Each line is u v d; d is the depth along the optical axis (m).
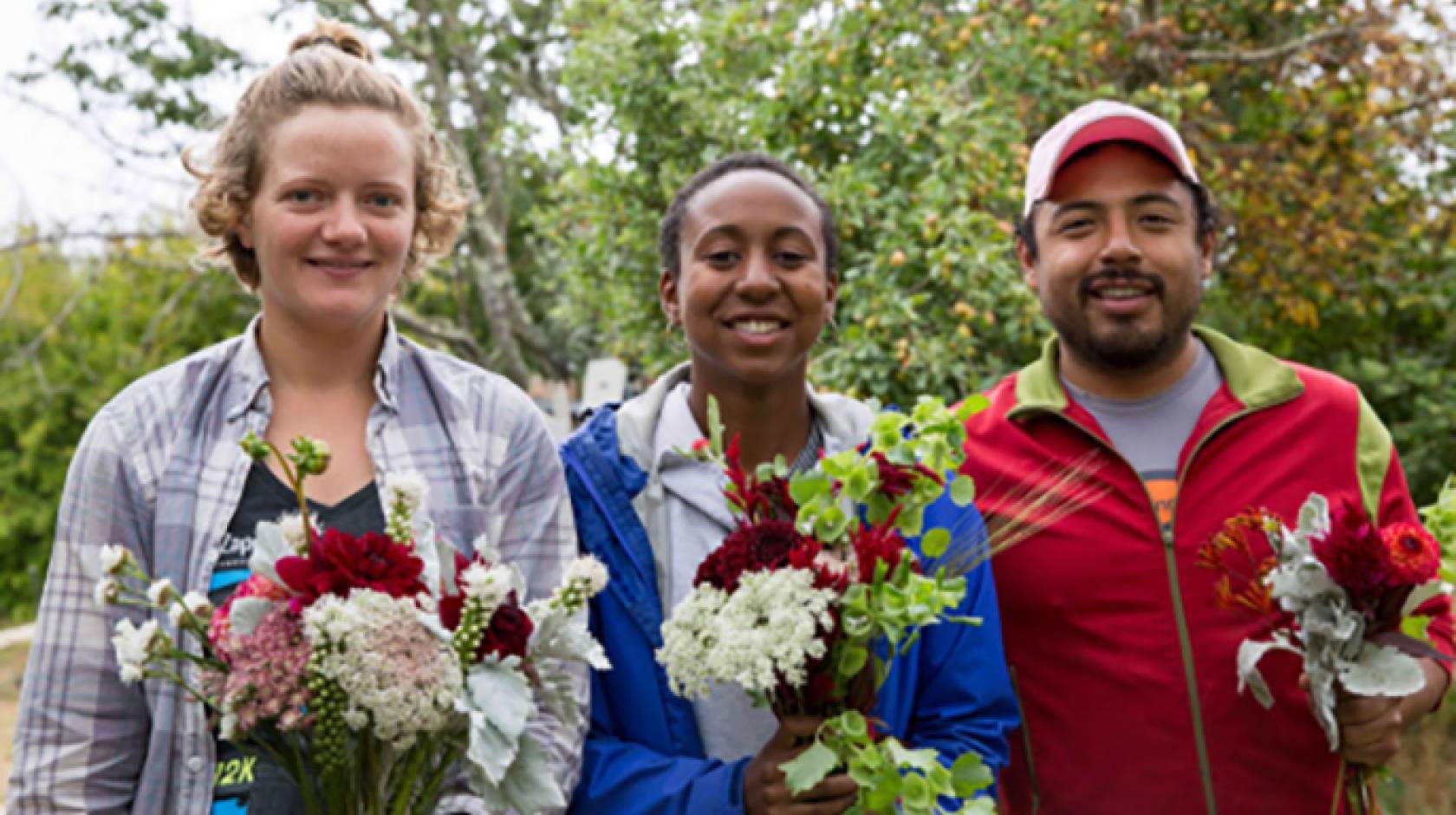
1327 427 2.92
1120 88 7.96
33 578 17.45
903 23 6.69
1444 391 8.74
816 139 6.75
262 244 2.29
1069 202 2.94
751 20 6.98
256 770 2.16
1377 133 8.64
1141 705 2.76
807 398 2.83
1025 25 6.96
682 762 2.47
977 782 2.29
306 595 1.92
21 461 17.42
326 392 2.40
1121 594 2.80
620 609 2.58
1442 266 9.11
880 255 6.00
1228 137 8.37
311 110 2.29
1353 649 2.51
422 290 12.31
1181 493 2.86
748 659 2.12
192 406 2.31
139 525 2.25
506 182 11.86
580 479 2.66
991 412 3.07
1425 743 6.41
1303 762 2.74
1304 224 8.66
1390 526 2.55
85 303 16.81
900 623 2.21
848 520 2.32
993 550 2.61
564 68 7.28
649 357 7.27
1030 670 2.86
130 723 2.21
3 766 8.23
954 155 6.20
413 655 1.89
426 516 2.34
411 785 2.03
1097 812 2.77
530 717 2.12
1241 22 8.66
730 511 2.55
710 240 2.64
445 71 12.75
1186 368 3.01
